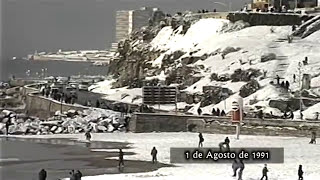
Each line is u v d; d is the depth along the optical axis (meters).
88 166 63.19
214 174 57.59
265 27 149.25
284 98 102.19
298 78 111.00
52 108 120.00
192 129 93.69
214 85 118.31
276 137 85.00
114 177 56.03
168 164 64.19
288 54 125.56
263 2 182.38
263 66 120.00
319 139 82.69
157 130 95.69
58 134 95.25
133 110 112.56
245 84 112.56
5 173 59.09
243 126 88.81
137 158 68.44
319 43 132.38
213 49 139.25
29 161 66.75
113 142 82.94
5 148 77.50
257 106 101.25
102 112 107.19
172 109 112.00
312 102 100.44
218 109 99.12
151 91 109.75
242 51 132.75
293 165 62.72
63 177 56.38
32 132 97.31
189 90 121.62
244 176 56.28
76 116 105.12
